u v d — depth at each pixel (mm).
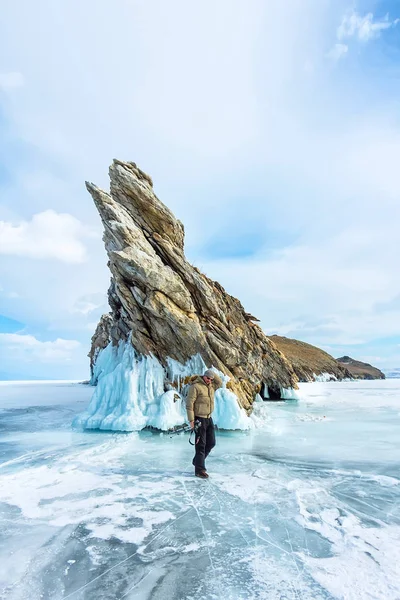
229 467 6367
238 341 14078
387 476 5805
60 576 3098
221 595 2807
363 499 4824
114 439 8578
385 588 2859
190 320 10930
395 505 4613
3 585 2973
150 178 12844
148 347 11062
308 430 10109
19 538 3775
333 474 5934
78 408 15508
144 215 12133
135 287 10781
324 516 4273
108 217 11078
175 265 12031
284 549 3504
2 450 7605
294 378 22453
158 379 10898
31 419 12180
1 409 15258
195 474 5863
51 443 8273
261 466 6430
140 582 2998
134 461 6758
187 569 3176
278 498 4863
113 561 3326
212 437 6238
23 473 5965
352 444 8242
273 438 8969
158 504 4672
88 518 4262
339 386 35125
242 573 3102
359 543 3611
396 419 12164
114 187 12078
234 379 11812
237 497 4910
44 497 4930
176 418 9867
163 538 3756
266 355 20953
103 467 6359
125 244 10703
